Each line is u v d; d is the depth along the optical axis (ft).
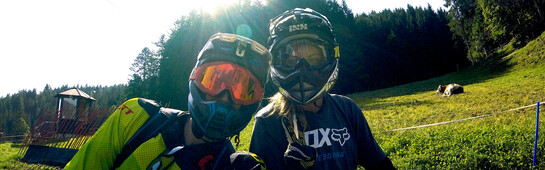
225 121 3.55
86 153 3.70
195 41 167.53
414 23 319.47
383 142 29.78
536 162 19.49
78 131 43.60
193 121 3.75
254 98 3.73
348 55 229.04
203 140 3.79
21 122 141.90
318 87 5.03
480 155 20.74
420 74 261.24
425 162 21.94
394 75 251.39
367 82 222.89
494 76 149.18
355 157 5.76
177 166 3.60
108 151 3.73
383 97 119.14
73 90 73.41
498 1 220.02
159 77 168.14
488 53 242.58
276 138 5.16
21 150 45.62
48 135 45.06
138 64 208.64
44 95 440.45
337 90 209.97
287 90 5.07
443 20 336.29
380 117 57.36
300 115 5.23
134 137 3.77
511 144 22.50
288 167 4.34
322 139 5.25
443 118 46.01
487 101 62.28
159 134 3.78
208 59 3.64
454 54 292.20
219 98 3.56
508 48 209.46
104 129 3.85
